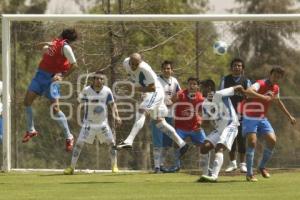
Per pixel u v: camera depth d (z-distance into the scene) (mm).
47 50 40312
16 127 47094
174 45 48750
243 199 30891
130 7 61844
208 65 48625
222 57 48656
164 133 44094
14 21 46875
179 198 31250
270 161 47562
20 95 47344
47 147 47625
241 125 40562
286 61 49406
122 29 47719
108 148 47312
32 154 47438
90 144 47312
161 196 31891
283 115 47719
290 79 49156
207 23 48406
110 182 37500
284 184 35969
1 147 50562
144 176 41062
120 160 47000
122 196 31938
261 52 49375
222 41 45344
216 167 36906
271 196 31766
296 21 48000
